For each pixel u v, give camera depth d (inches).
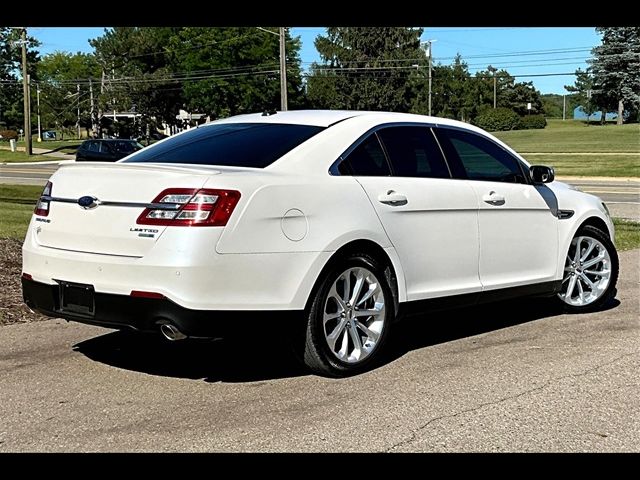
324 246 195.5
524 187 256.1
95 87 3316.9
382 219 210.4
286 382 199.3
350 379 202.2
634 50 3368.6
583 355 224.1
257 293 185.5
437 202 225.5
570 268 276.2
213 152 210.1
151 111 3046.3
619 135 2706.7
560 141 2534.5
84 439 160.1
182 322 178.4
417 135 233.3
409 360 220.4
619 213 675.4
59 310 198.1
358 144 215.6
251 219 184.5
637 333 250.5
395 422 169.9
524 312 284.0
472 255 235.9
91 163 204.4
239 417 173.0
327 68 3489.2
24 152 2428.6
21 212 560.4
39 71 3939.5
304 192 195.3
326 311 201.6
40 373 205.5
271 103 2829.7
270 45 2743.6
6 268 342.0
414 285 220.8
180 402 183.2
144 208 183.8
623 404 182.2
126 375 204.5
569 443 159.0
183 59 2810.0
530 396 187.6
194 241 178.5
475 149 248.1
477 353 227.5
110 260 185.6
